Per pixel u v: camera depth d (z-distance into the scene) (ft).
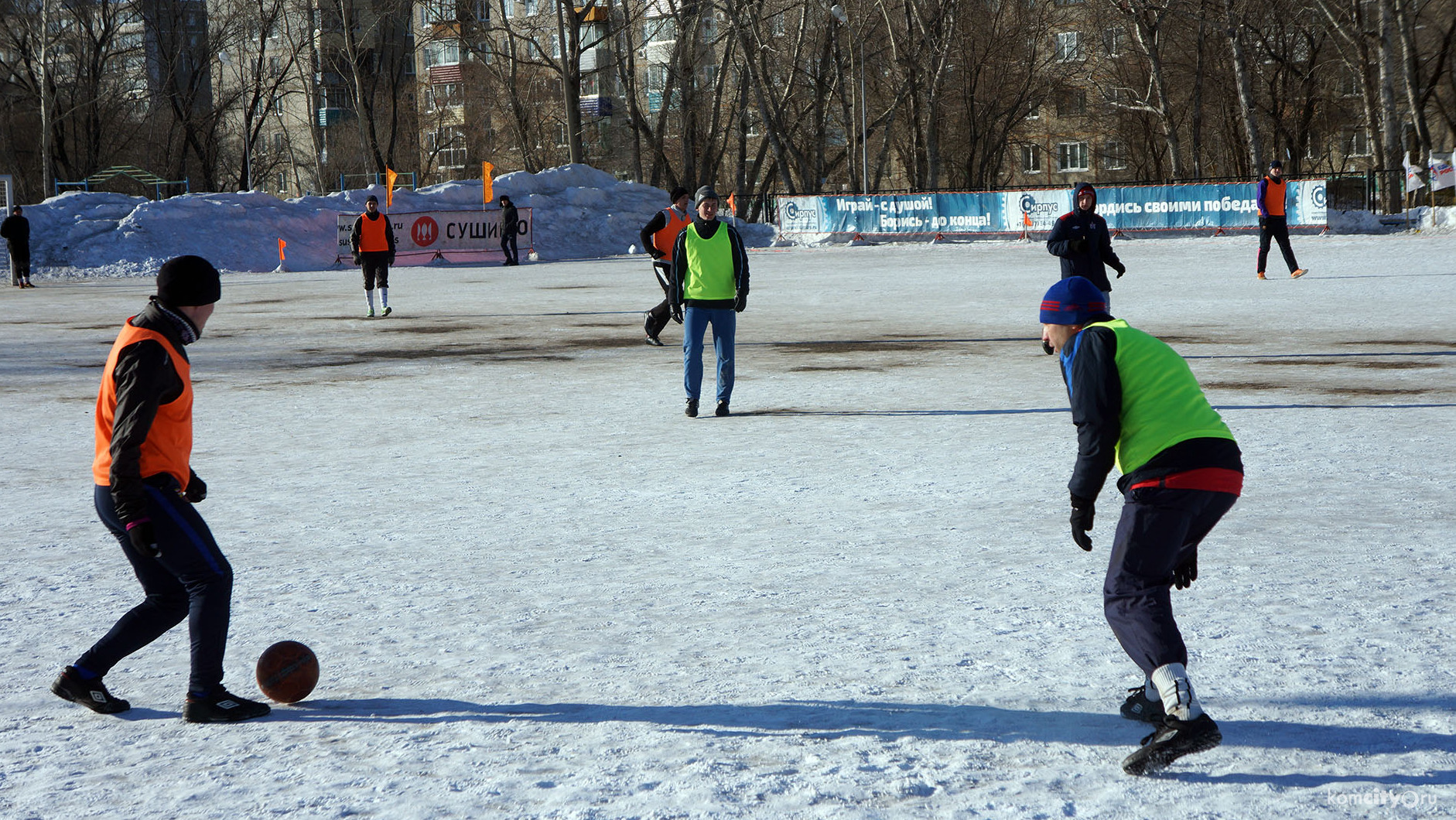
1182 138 192.85
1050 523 19.90
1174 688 10.18
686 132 179.22
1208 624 14.35
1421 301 58.75
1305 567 16.79
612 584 16.93
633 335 55.21
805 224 145.28
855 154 168.14
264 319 67.36
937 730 11.41
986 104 188.96
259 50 197.57
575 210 152.35
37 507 23.02
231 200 134.62
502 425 31.65
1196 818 9.44
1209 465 10.87
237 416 33.99
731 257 31.76
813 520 20.62
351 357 48.57
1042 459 25.44
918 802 9.84
